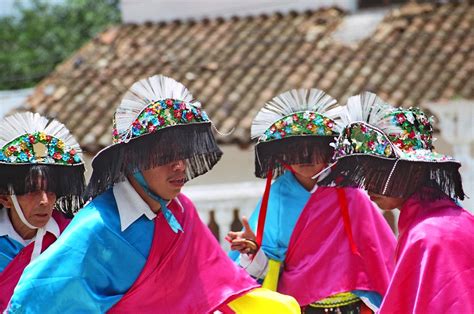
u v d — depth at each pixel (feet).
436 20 110.73
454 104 77.77
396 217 65.92
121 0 125.80
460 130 77.36
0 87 165.17
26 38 171.53
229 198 69.77
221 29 119.24
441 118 78.43
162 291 34.53
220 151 34.47
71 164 37.32
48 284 32.24
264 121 42.88
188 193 70.38
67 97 107.65
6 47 171.22
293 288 42.55
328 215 42.83
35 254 37.19
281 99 42.96
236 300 36.55
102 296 33.32
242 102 98.99
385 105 36.96
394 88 96.63
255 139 44.27
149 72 110.32
